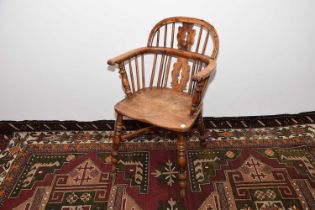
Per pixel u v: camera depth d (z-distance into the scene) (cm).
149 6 150
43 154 162
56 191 136
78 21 154
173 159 157
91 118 185
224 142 169
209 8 150
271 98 178
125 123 184
